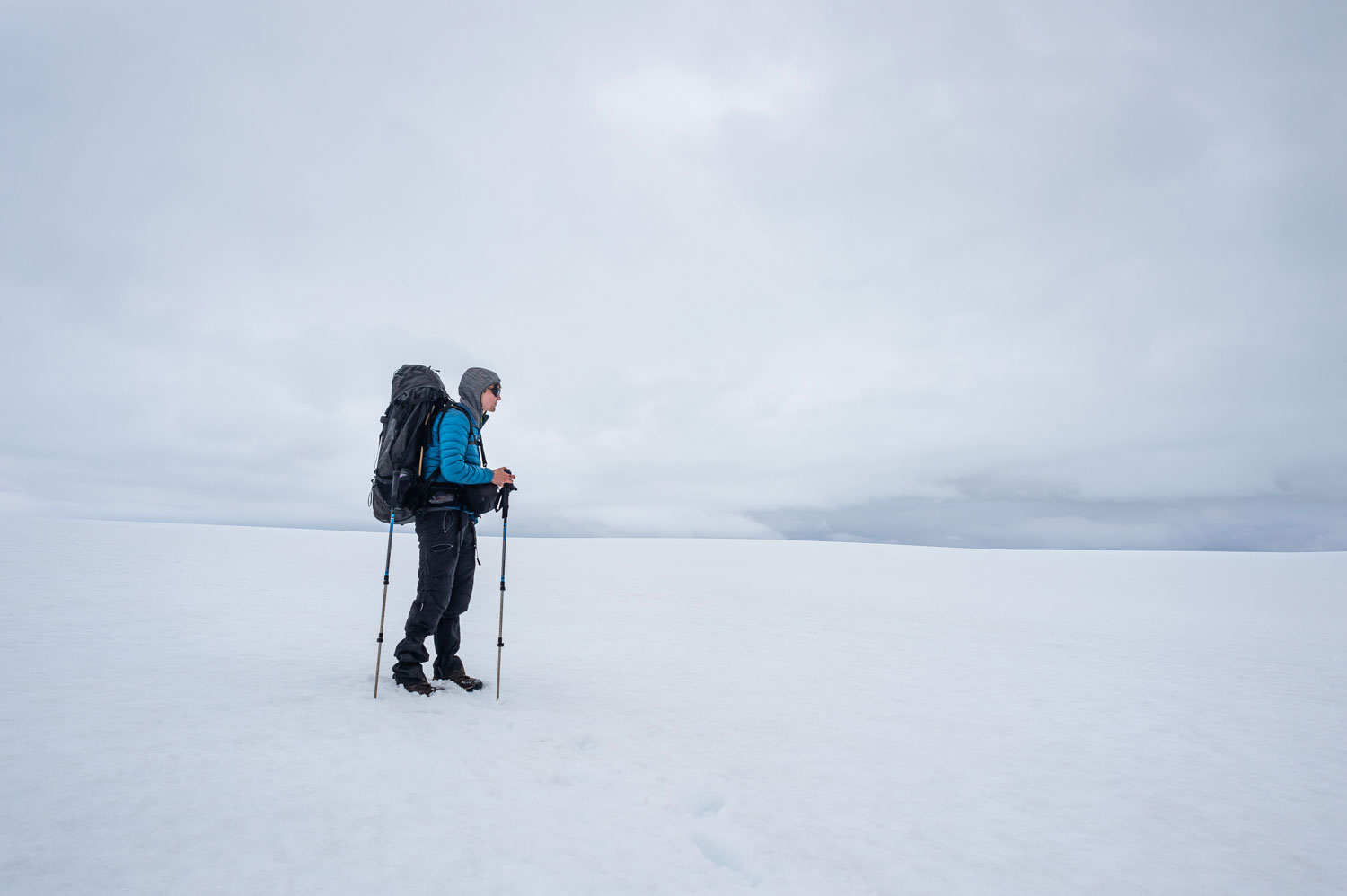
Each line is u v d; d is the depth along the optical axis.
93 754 2.15
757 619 8.55
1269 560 24.03
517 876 1.63
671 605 9.70
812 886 1.79
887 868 1.94
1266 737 3.97
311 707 2.86
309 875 1.52
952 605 11.58
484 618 7.60
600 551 22.17
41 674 3.26
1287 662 7.05
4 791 1.82
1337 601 13.90
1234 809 2.75
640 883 1.66
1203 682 5.73
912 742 3.38
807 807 2.37
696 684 4.44
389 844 1.72
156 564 10.05
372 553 15.24
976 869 2.00
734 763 2.77
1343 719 4.53
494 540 24.81
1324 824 2.63
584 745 2.84
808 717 3.73
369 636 5.34
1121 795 2.82
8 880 1.38
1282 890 2.04
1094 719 4.19
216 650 4.29
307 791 1.99
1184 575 19.12
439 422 3.32
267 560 12.09
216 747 2.29
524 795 2.14
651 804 2.20
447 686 3.49
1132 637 8.58
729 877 1.76
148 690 3.05
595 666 4.87
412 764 2.30
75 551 10.70
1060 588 15.34
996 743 3.48
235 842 1.65
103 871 1.46
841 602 11.26
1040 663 6.26
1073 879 2.00
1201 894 1.97
